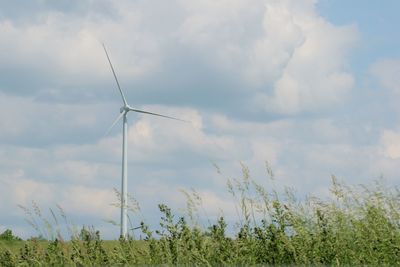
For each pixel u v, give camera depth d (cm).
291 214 1256
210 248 1215
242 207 1261
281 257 1195
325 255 1191
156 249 1208
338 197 1286
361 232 1219
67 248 1308
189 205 1227
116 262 1242
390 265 1147
